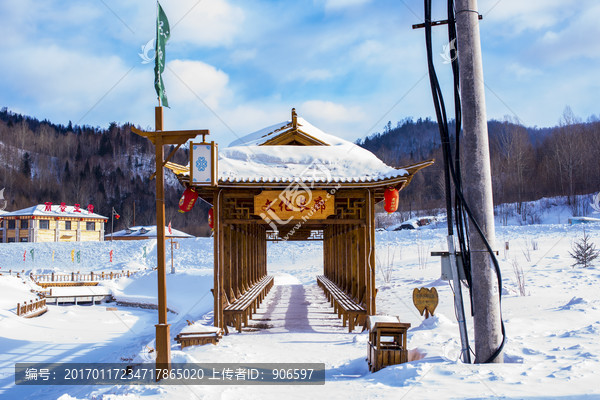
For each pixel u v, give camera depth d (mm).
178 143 6652
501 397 4258
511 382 4746
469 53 6016
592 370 5016
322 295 18969
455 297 6152
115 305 32625
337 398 4879
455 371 5285
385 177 10734
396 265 25703
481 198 5953
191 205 10828
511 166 53000
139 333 19344
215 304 10484
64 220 56938
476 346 5898
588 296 12391
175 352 6969
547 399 4137
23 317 22828
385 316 6852
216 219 10875
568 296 12656
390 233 40781
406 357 6266
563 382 4625
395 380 5402
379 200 15172
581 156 48000
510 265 20172
